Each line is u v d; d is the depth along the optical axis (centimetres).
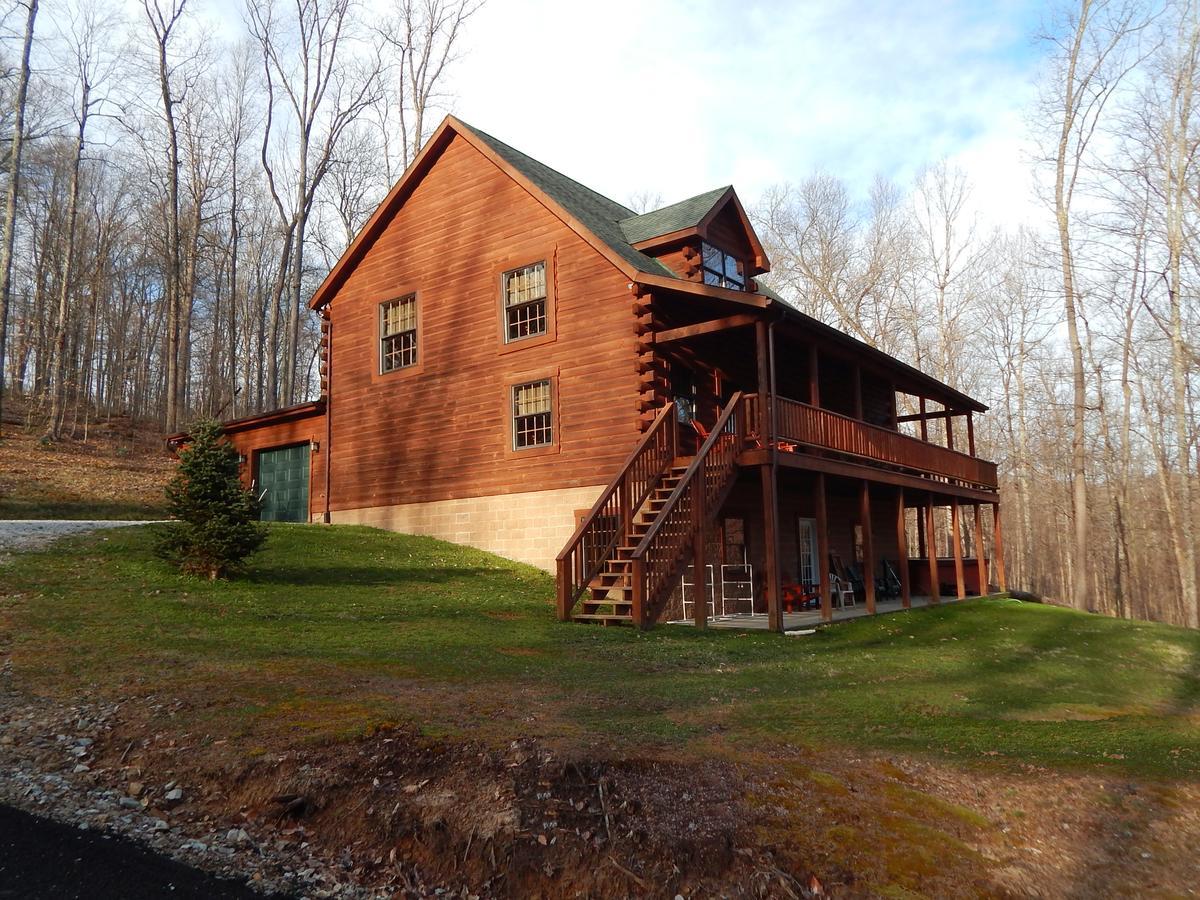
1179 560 3066
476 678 697
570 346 1479
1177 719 753
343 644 805
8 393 3678
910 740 586
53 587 958
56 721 534
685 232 1591
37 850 380
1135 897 378
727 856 394
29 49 2566
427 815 416
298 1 3102
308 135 3192
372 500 1773
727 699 690
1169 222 2530
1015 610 1655
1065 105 2700
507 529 1538
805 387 1923
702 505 1161
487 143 1638
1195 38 2455
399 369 1753
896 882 379
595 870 384
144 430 3381
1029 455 3869
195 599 968
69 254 3012
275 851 399
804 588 1675
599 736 524
